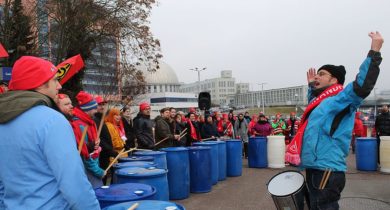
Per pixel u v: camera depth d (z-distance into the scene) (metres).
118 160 6.11
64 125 2.09
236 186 9.09
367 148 11.29
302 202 3.63
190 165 8.22
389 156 10.82
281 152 12.30
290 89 94.75
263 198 7.74
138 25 22.61
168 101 94.00
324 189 3.48
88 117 4.63
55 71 2.35
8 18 15.67
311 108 3.72
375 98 37.44
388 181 9.52
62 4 18.73
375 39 3.28
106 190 3.62
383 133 11.77
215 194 8.14
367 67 3.25
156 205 2.88
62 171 1.98
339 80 3.80
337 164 3.50
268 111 79.00
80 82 21.73
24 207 2.03
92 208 2.08
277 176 4.09
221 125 16.42
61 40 19.03
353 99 3.35
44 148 2.02
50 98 2.32
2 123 2.09
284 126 16.59
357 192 8.19
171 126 10.02
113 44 22.89
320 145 3.51
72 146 2.07
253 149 12.43
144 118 8.58
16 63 2.26
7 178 2.08
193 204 7.23
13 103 2.08
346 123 3.52
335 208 3.52
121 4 21.06
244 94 112.19
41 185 2.04
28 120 2.06
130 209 2.71
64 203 2.08
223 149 9.98
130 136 8.54
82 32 20.27
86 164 4.27
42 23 19.33
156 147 8.98
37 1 18.36
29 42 17.59
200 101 16.25
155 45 24.08
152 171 4.72
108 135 5.95
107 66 23.91
